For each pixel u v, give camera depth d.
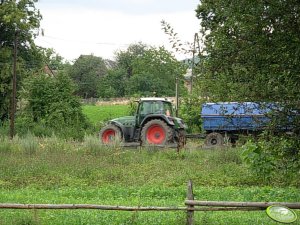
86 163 25.69
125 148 33.47
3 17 57.72
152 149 31.12
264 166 11.01
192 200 11.65
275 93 10.16
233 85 10.45
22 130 50.81
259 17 9.83
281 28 9.88
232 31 10.23
